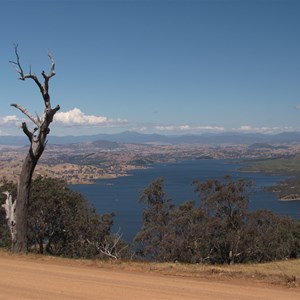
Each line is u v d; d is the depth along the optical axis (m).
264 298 7.58
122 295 7.79
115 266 11.70
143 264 12.41
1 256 14.08
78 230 25.70
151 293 7.97
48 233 26.33
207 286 8.71
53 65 15.52
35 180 26.61
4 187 25.83
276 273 10.67
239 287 8.62
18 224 16.02
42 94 15.68
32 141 16.02
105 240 25.75
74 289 8.30
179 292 8.08
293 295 7.84
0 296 7.73
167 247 29.62
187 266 12.21
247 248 30.97
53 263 12.31
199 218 31.17
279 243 32.22
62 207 25.88
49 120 15.98
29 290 8.20
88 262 12.45
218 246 30.83
